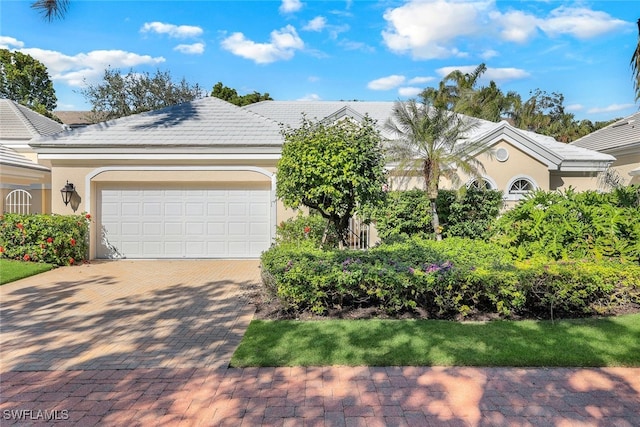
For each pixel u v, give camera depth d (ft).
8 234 37.73
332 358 15.79
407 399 12.89
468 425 11.48
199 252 42.96
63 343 18.20
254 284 30.53
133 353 16.97
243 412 12.20
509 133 48.57
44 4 19.47
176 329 20.08
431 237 40.34
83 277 33.17
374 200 27.43
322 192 25.84
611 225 26.55
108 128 44.75
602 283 21.11
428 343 17.13
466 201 43.47
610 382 13.99
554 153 48.44
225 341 18.34
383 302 21.31
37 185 49.67
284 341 17.48
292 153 26.14
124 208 42.52
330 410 12.27
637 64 26.30
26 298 26.30
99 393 13.50
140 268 37.37
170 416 12.02
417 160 40.93
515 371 14.83
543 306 21.26
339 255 24.09
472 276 20.35
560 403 12.66
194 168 41.96
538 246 26.71
